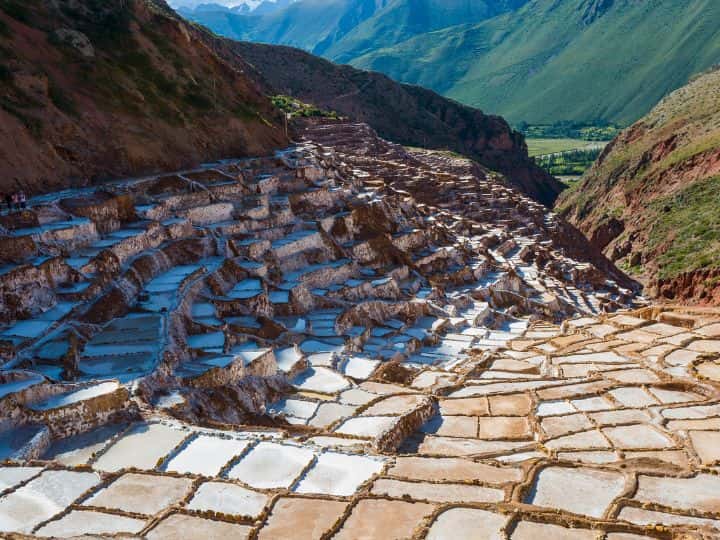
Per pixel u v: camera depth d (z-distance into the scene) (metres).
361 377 30.91
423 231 57.25
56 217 34.12
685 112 134.62
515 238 76.38
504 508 17.09
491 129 180.62
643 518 17.52
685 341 35.84
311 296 39.72
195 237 39.09
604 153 155.00
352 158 88.62
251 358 28.41
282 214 46.72
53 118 41.25
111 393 22.00
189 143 51.56
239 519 16.66
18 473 18.53
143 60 55.06
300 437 22.67
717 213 93.00
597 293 68.88
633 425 25.50
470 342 40.69
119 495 17.75
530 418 26.28
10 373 21.77
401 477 19.19
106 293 30.44
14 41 44.09
